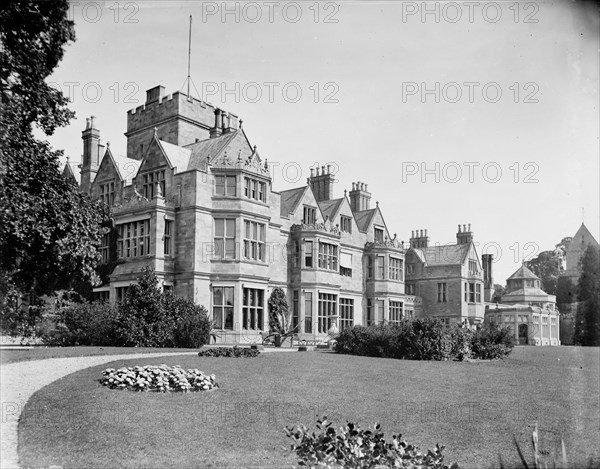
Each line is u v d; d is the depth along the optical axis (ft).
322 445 25.76
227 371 52.37
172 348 78.89
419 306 158.61
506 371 60.80
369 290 140.77
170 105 120.47
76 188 55.62
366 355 81.87
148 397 39.91
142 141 125.18
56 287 59.52
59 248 52.95
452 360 77.36
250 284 102.73
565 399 44.34
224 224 101.91
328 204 140.36
